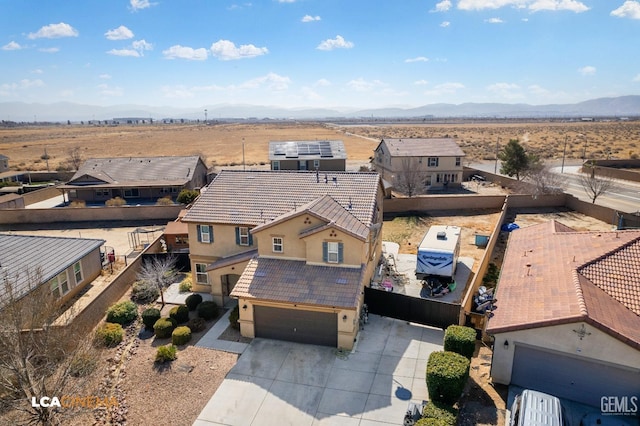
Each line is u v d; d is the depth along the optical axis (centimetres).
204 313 2430
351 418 1644
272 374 1922
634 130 16012
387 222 4412
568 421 1428
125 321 2414
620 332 1501
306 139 15050
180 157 6159
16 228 4434
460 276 2991
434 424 1402
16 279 2200
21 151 12025
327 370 1944
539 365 1688
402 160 6150
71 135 19125
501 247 3562
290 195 2825
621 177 6362
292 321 2170
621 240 2084
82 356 1811
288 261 2402
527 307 1770
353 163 8781
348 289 2152
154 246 3419
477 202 4853
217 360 2036
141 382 1872
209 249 2748
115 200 5153
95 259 3030
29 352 1602
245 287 2231
